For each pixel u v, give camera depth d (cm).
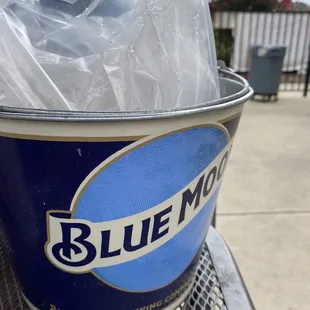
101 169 39
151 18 47
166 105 48
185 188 45
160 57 48
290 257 147
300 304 124
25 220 44
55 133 37
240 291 60
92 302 48
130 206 42
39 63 46
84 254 44
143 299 49
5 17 44
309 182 211
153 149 40
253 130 307
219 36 484
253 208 183
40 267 47
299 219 174
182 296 55
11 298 56
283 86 508
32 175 41
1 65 44
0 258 63
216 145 45
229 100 45
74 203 41
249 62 453
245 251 150
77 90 47
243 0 500
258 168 230
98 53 48
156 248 46
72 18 49
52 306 49
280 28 518
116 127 37
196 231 50
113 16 50
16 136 39
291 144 274
